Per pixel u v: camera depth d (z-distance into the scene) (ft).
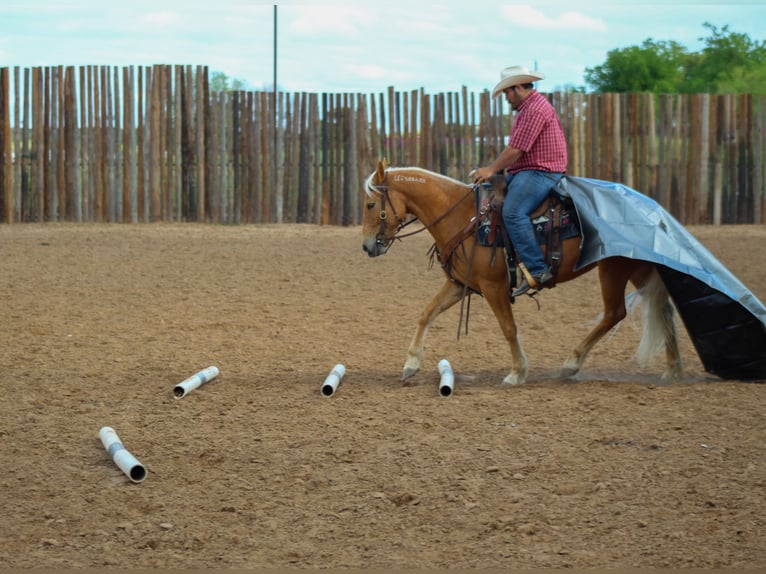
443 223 28.63
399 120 75.46
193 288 47.32
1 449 22.56
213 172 74.90
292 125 75.25
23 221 74.54
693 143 78.38
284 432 23.67
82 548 17.19
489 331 37.70
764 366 27.53
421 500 19.02
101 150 73.97
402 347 34.68
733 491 18.86
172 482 20.38
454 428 23.65
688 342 35.04
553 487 19.48
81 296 44.68
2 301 42.96
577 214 27.20
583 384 28.04
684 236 27.66
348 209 76.07
